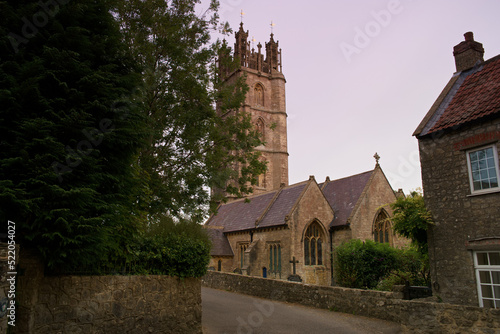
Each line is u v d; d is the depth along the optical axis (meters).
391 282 20.53
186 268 11.05
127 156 8.81
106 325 8.39
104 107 7.93
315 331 12.23
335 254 24.66
